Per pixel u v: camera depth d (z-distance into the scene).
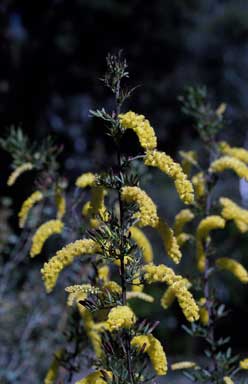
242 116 16.48
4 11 15.38
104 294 1.89
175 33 16.53
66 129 15.98
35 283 4.80
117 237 1.84
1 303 4.67
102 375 1.94
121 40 16.47
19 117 15.73
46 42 16.14
